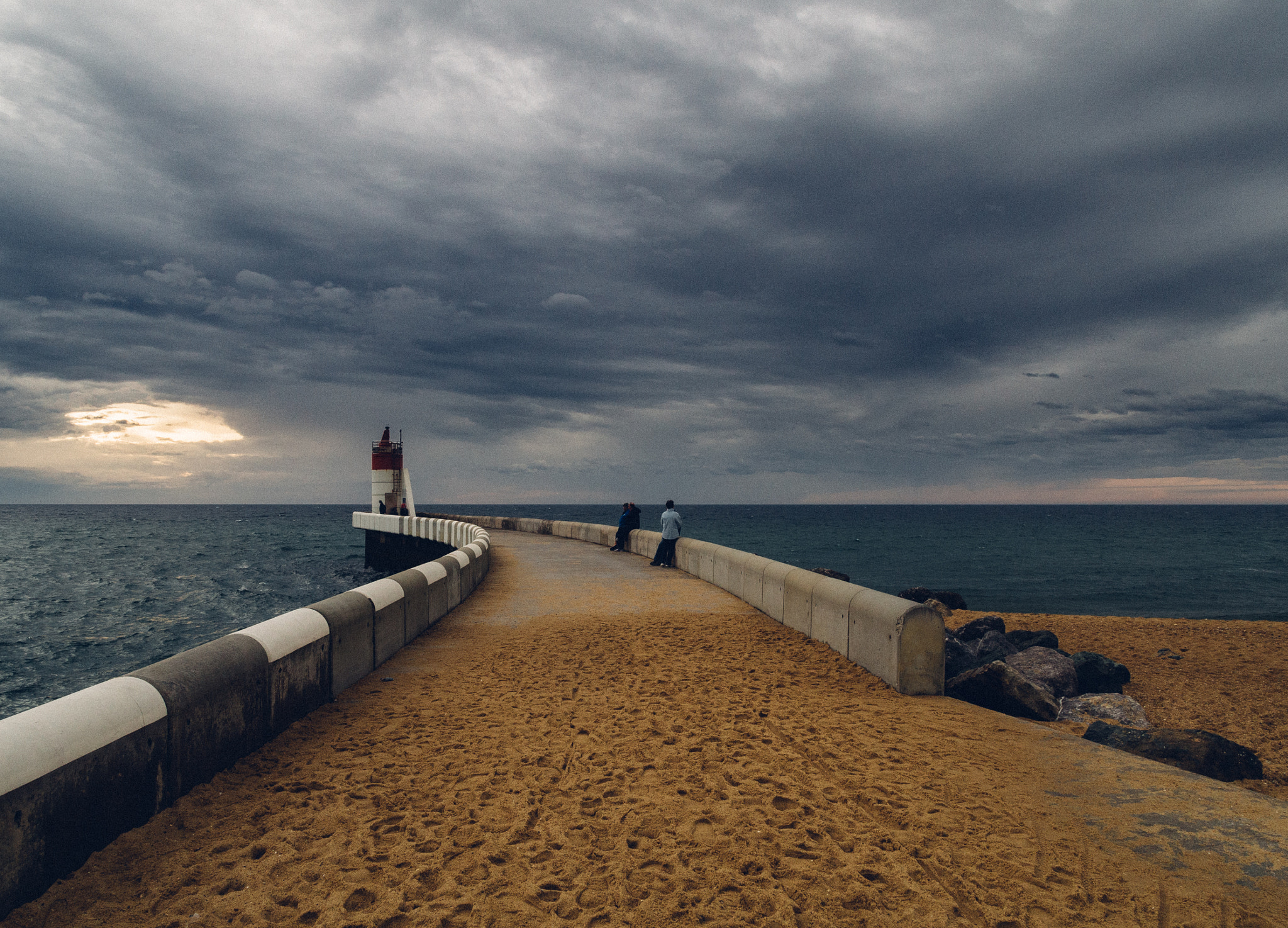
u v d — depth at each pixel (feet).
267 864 11.64
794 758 16.81
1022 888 10.86
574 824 13.38
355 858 11.94
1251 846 12.25
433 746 17.95
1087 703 29.01
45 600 96.02
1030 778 15.52
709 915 10.19
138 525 361.51
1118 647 46.14
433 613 36.24
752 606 41.32
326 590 106.52
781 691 23.15
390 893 10.82
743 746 17.79
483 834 12.92
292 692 19.62
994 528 313.73
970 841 12.42
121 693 12.77
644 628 34.78
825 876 11.24
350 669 24.18
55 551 180.55
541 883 11.17
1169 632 51.72
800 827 13.02
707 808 13.98
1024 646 44.52
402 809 14.07
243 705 16.74
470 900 10.64
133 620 80.38
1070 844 12.32
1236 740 27.94
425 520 102.63
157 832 12.70
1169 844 12.35
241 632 18.11
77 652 64.95
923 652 22.90
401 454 136.56
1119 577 119.75
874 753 17.10
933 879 11.16
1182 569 134.00
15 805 10.01
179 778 14.03
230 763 16.07
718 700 22.17
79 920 9.99
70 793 11.13
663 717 20.40
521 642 31.99
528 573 58.54
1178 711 31.94
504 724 19.88
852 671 25.58
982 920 10.07
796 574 34.30
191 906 10.40
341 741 18.37
